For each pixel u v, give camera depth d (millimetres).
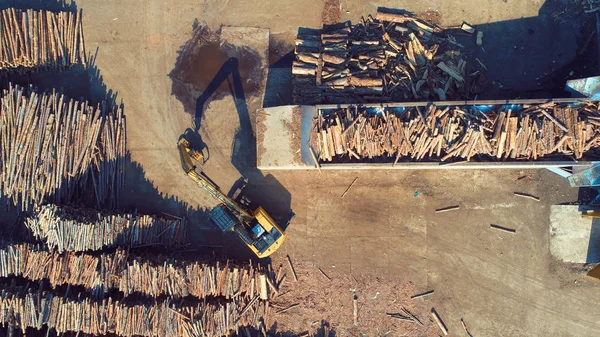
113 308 17828
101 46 19359
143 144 19453
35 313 17500
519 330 18797
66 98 18547
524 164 16641
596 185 17375
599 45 18078
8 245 17688
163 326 17922
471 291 18922
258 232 17719
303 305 19328
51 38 18578
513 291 18812
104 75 19406
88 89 19438
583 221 18406
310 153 17391
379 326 19203
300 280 19344
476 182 18781
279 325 19312
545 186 18594
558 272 18656
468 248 18891
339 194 19141
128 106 19438
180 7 19234
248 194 19344
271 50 19125
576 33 18312
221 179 19359
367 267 19188
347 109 17141
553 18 18359
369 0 18703
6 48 17953
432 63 17953
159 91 19391
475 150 16766
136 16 19312
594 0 18125
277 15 19047
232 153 19344
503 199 18750
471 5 18500
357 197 19125
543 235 18656
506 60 18516
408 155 17172
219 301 18547
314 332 19297
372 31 18531
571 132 16297
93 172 18922
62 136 18281
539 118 16469
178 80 19359
